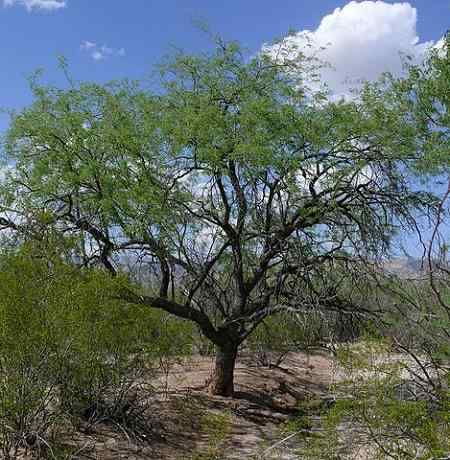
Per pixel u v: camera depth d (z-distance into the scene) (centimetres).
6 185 1330
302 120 1357
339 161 1414
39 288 954
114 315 1027
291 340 1906
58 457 927
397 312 1070
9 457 887
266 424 1418
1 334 895
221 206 1502
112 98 1391
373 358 731
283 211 1489
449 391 682
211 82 1452
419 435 673
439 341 727
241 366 2161
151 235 1335
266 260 1530
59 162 1326
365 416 696
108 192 1293
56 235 1156
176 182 1350
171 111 1392
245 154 1308
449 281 687
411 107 1546
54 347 927
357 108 1438
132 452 1056
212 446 1107
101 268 1299
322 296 1453
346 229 1427
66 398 1004
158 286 1497
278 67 1473
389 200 1464
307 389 2006
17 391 904
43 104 1399
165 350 1169
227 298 1683
